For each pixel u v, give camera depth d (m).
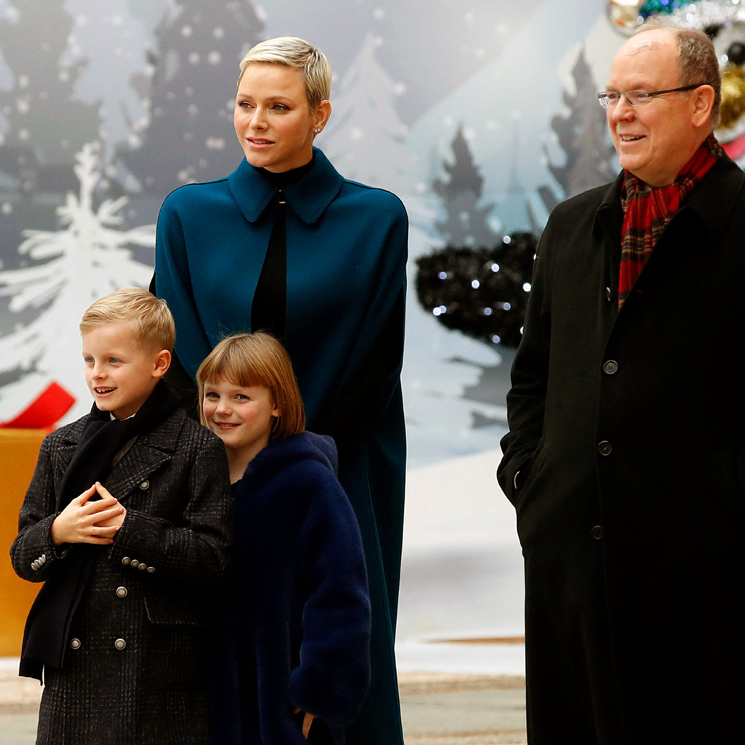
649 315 5.02
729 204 5.06
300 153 6.43
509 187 23.00
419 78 22.89
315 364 6.35
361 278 6.39
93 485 4.99
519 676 10.86
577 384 5.23
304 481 5.36
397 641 12.50
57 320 21.92
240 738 5.14
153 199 22.36
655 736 4.88
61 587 4.91
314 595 5.21
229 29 22.25
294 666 5.27
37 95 22.02
